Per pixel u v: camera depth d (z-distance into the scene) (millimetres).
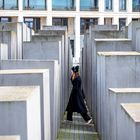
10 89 6598
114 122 7773
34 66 9742
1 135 5219
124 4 46031
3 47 10930
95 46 12906
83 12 45250
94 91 13602
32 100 5902
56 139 11328
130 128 5957
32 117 5879
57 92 11664
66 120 14914
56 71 11031
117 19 45812
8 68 9570
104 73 9914
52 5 44688
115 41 12625
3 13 43562
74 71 14172
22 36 14148
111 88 8891
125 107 6676
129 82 9844
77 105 14234
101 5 45438
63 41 16312
